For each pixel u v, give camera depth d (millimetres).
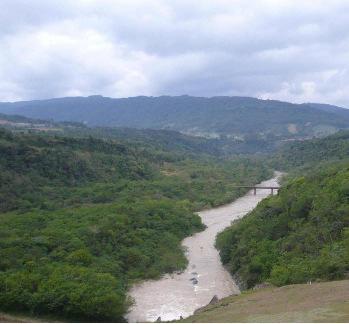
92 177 121562
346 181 61875
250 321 31750
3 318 44094
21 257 56531
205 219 98938
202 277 61094
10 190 96250
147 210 87188
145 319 46625
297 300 36562
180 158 188750
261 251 57969
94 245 63969
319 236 53406
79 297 45594
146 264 63531
